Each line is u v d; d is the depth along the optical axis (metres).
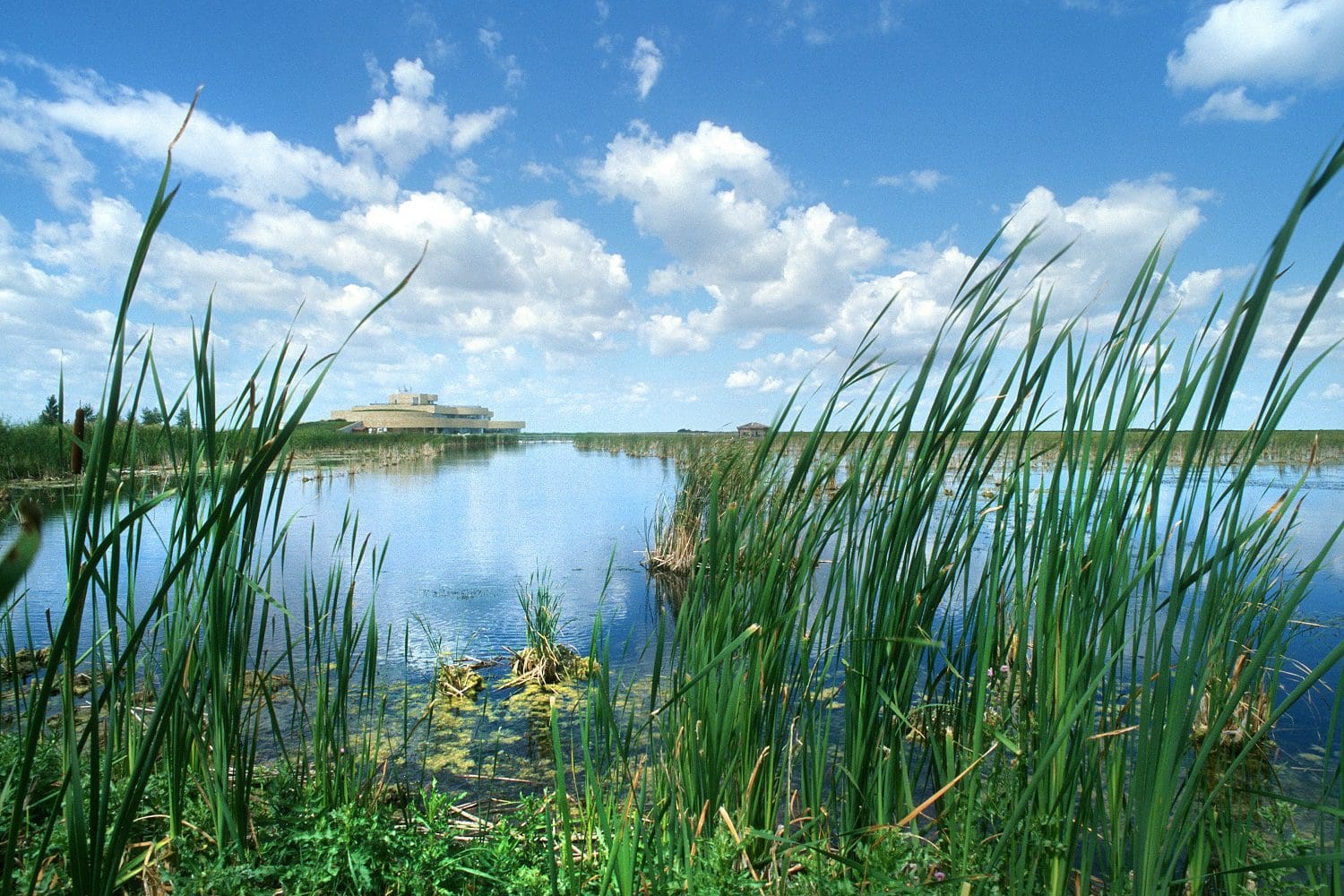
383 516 15.45
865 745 2.55
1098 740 2.18
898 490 2.50
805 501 2.57
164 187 1.38
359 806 2.96
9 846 1.56
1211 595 1.72
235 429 2.50
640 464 33.75
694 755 2.67
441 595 8.95
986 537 8.81
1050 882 2.20
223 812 2.48
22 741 2.49
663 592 9.30
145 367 2.21
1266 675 4.95
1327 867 2.31
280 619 7.09
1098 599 2.14
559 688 5.86
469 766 4.39
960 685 2.65
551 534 13.54
